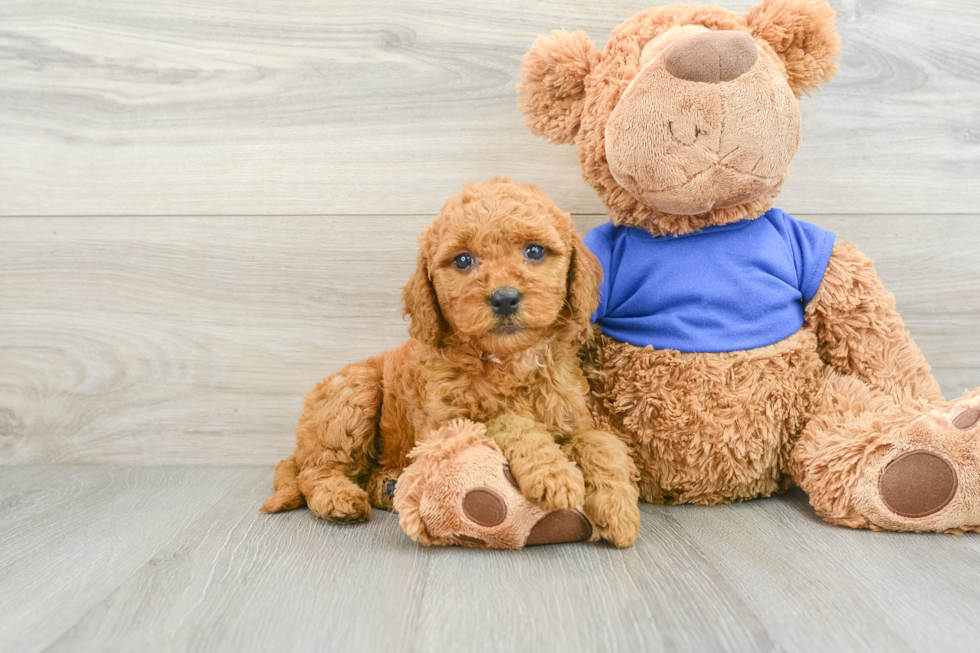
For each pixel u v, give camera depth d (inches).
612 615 39.2
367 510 57.9
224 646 36.8
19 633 38.6
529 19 72.7
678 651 35.3
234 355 75.8
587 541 51.5
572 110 60.7
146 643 37.4
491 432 51.6
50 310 76.2
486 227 49.9
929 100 73.6
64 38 74.0
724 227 60.2
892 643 35.7
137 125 74.7
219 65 73.9
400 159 74.1
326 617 39.8
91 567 48.1
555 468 47.8
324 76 73.7
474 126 73.7
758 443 57.6
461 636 37.2
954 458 49.4
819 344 62.3
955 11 73.0
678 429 57.8
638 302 60.4
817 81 60.1
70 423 76.9
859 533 52.0
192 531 55.6
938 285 74.6
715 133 52.2
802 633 36.8
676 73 52.2
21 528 56.5
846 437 53.6
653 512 58.9
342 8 73.0
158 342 75.9
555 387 54.4
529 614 39.5
